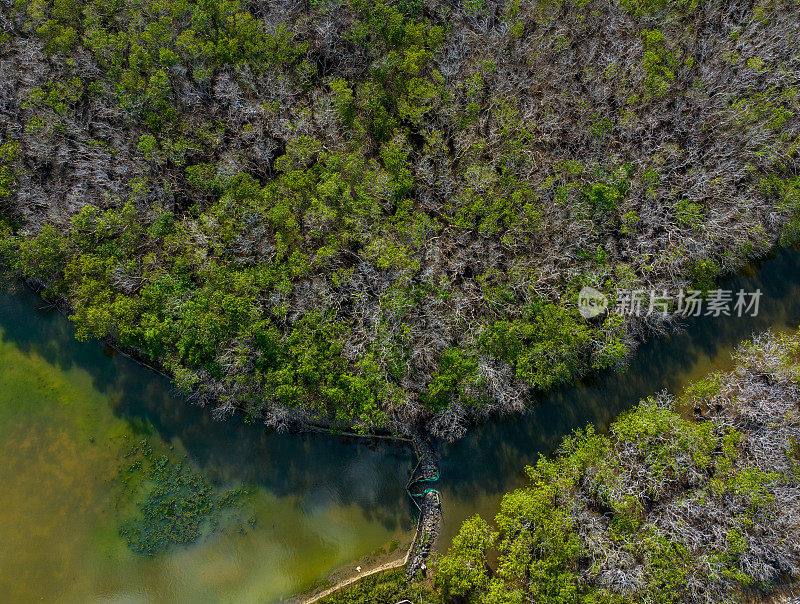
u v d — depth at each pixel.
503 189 31.61
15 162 31.81
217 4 32.53
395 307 29.89
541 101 32.78
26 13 32.47
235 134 32.53
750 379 32.91
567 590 28.70
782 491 30.81
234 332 30.33
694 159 33.16
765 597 31.12
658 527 30.72
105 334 31.75
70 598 32.97
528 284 30.84
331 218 30.27
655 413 31.42
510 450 33.44
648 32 33.09
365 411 30.00
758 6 33.34
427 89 31.67
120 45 32.03
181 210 32.66
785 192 32.50
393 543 33.06
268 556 33.25
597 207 31.95
